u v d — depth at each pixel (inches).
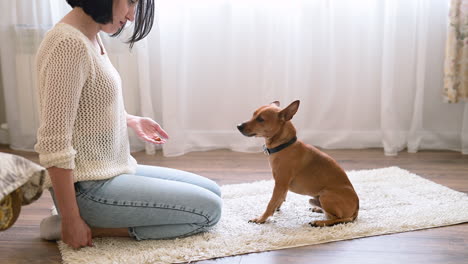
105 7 60.8
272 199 81.4
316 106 138.3
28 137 135.4
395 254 69.6
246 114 138.2
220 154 133.0
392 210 86.1
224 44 135.5
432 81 135.3
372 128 138.0
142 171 78.3
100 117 65.6
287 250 71.1
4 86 133.8
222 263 66.9
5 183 45.5
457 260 67.7
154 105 138.8
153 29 133.2
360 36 132.3
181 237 74.3
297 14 129.5
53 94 59.1
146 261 66.4
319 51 134.8
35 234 77.2
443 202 90.0
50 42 60.7
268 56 131.4
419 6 127.3
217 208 73.6
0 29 130.3
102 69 64.4
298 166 81.4
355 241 74.0
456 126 136.5
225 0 132.6
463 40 124.0
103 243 71.9
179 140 131.9
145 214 68.6
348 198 79.2
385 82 130.0
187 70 136.3
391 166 117.9
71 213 64.0
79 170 65.9
